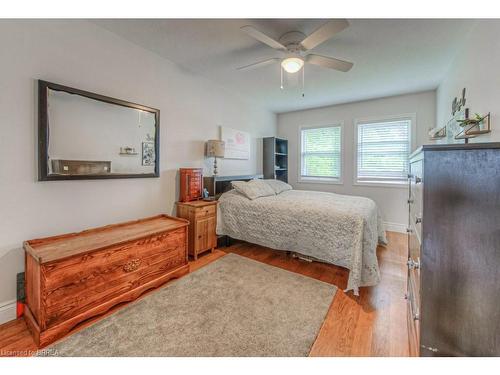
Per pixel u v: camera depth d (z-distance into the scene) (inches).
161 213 112.0
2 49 65.1
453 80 104.7
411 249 65.6
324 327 64.8
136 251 78.7
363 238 86.1
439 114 135.5
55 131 75.3
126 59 94.8
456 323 39.4
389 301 77.7
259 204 115.8
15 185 68.6
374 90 146.5
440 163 39.0
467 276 38.3
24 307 68.5
